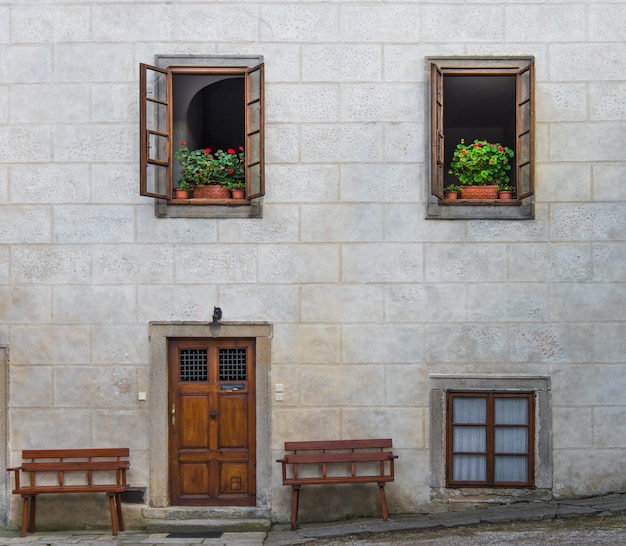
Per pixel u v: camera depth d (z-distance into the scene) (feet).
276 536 23.11
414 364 24.32
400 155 24.32
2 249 24.44
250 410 24.73
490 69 24.29
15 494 24.02
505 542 20.65
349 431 24.32
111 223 24.38
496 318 24.25
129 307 24.39
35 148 24.40
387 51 24.32
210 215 24.38
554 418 24.21
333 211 24.36
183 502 24.67
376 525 23.08
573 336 24.22
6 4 24.43
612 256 24.23
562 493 24.16
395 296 24.34
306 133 24.38
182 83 25.25
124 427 24.40
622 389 24.21
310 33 24.34
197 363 24.88
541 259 24.25
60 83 24.40
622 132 24.29
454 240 24.32
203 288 24.36
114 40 24.36
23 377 24.41
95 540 23.04
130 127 24.39
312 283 24.38
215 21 24.35
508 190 24.70
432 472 24.26
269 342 24.35
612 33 24.26
